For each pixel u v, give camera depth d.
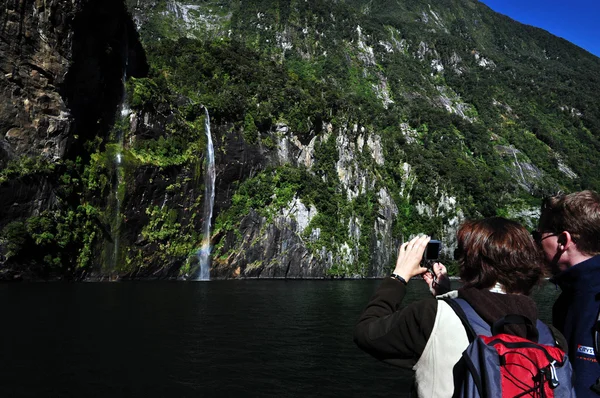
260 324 23.58
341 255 88.88
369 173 102.44
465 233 3.18
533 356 2.51
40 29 50.19
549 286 60.78
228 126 77.75
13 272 47.00
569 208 3.36
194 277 67.44
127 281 57.22
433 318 2.82
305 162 90.94
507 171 170.00
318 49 180.38
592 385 3.02
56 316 23.86
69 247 52.41
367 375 14.56
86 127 57.00
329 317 26.88
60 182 51.78
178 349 17.22
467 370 2.57
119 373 13.99
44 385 12.72
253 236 76.75
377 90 179.25
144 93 62.66
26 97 49.66
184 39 95.75
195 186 69.00
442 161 141.50
